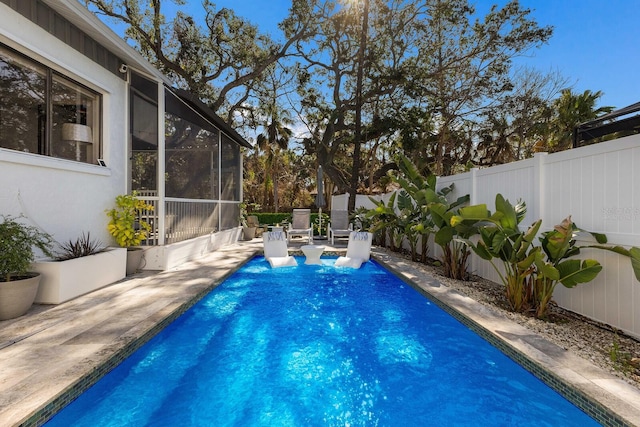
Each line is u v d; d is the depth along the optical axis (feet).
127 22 47.55
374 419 7.79
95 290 14.92
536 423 7.63
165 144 20.85
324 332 12.71
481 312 12.43
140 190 20.38
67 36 15.19
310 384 9.20
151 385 9.09
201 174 26.61
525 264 12.13
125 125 19.93
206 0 50.93
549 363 8.37
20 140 13.19
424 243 23.73
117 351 8.75
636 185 10.02
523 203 14.79
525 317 12.38
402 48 54.44
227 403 8.36
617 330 10.80
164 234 20.17
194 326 13.29
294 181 102.47
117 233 18.08
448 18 52.54
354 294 17.71
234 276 21.18
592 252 11.68
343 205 45.29
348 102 58.39
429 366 10.21
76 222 15.93
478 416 7.91
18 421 6.00
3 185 12.31
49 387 7.01
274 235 25.57
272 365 10.21
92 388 7.84
